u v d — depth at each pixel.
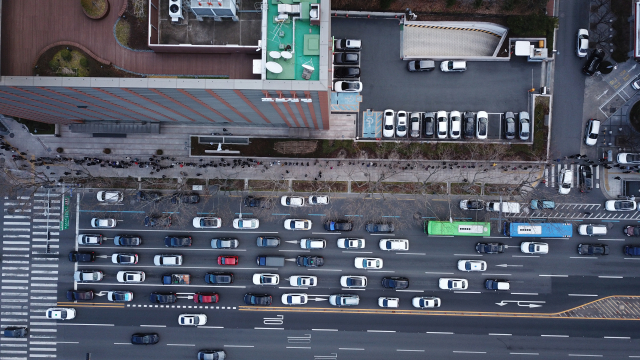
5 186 59.94
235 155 58.94
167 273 59.50
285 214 59.78
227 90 35.59
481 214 58.75
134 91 36.47
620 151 57.75
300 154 58.50
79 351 59.94
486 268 58.22
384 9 57.22
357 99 58.97
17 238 60.16
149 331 59.84
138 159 59.28
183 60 38.06
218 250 59.78
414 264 59.12
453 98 58.84
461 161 57.78
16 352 60.06
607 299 58.03
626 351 57.75
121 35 38.19
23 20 38.09
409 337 59.06
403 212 59.22
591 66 56.44
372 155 58.19
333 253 59.53
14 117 58.41
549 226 56.59
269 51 35.44
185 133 58.97
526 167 57.97
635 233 57.00
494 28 57.69
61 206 59.94
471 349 58.72
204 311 59.72
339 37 58.62
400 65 58.91
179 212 60.06
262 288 59.59
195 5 34.22
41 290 60.09
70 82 34.53
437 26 58.34
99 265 60.06
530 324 58.47
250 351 59.50
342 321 59.22
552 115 58.16
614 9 56.91
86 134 59.44
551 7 57.31
